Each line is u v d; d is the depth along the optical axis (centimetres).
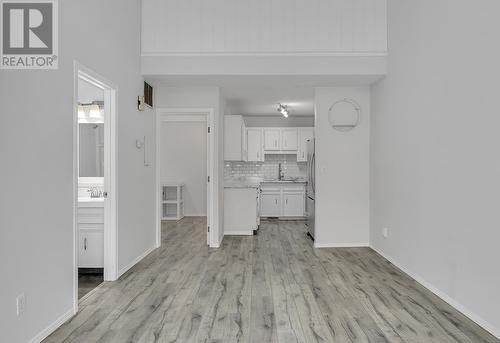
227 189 650
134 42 447
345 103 544
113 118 381
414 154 387
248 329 270
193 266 441
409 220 400
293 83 523
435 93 340
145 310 305
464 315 294
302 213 844
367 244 549
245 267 438
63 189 282
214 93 543
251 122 906
